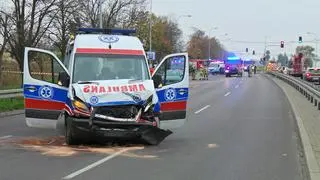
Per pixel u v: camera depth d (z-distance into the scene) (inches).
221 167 404.2
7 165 402.6
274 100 1189.1
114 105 476.7
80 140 497.4
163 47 3853.3
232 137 580.1
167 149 489.1
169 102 525.0
